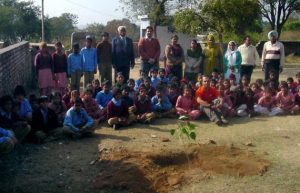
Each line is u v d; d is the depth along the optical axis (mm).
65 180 6414
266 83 11500
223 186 6250
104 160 7102
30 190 6078
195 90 10938
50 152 7672
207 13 23109
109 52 12438
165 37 30266
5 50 10688
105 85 10250
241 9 22594
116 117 9492
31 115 8367
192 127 6883
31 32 52656
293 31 44281
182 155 7352
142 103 10141
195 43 12453
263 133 9008
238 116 10664
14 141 6711
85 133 8555
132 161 7004
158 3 28500
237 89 10859
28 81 15266
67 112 8688
